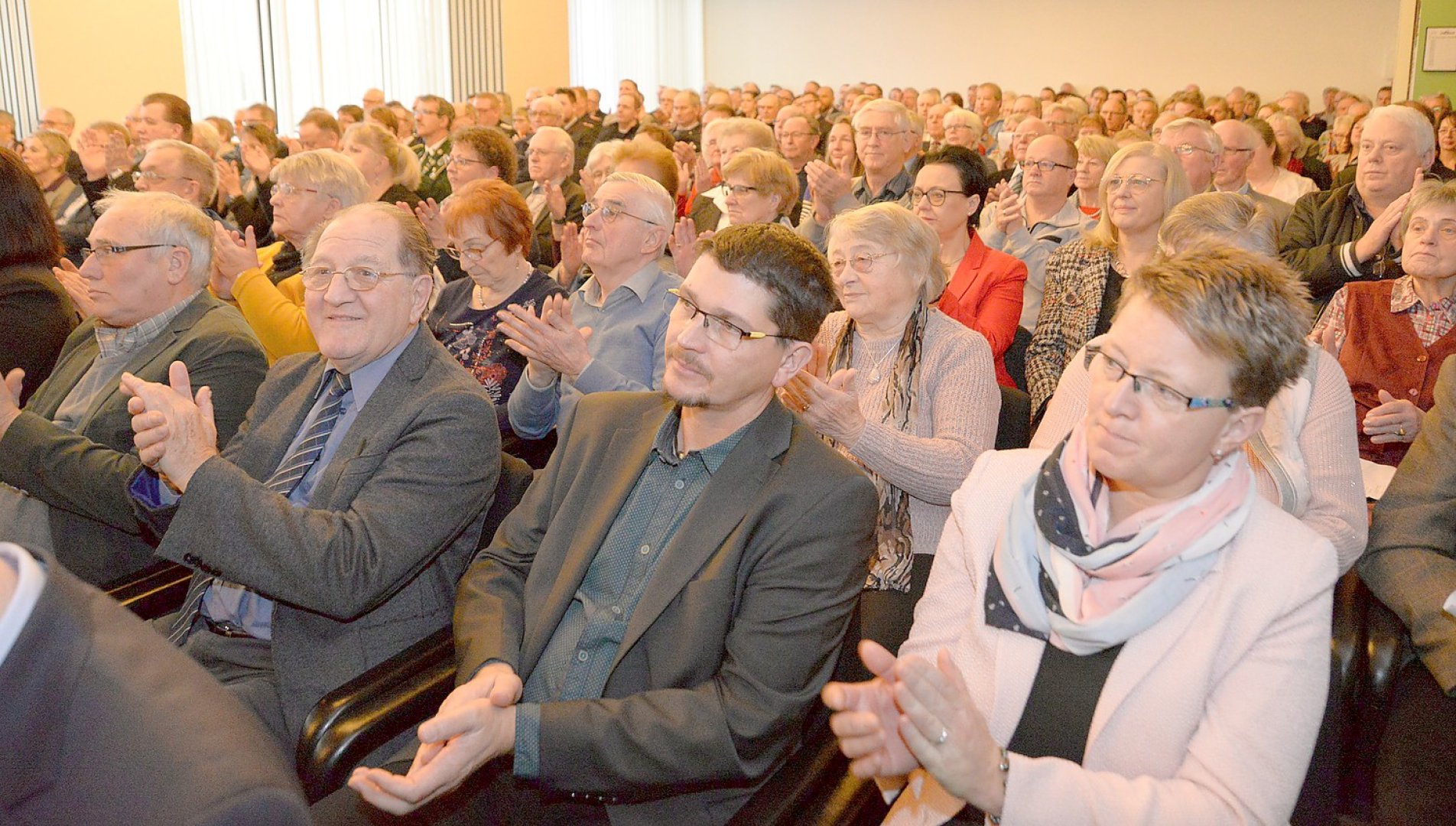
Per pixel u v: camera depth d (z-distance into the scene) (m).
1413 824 1.52
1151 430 1.17
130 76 9.53
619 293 2.96
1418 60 9.27
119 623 0.73
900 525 2.16
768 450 1.57
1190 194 3.08
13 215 2.81
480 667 1.53
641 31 16.89
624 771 1.39
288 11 10.85
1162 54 15.77
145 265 2.39
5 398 2.17
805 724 1.51
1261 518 1.25
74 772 0.65
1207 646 1.20
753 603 1.48
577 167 9.70
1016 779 1.13
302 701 1.76
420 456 1.77
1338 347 2.64
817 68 17.78
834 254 2.33
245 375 2.40
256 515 1.65
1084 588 1.27
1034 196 4.32
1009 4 16.45
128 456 2.14
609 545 1.62
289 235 3.60
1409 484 1.84
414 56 12.40
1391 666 1.64
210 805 0.64
